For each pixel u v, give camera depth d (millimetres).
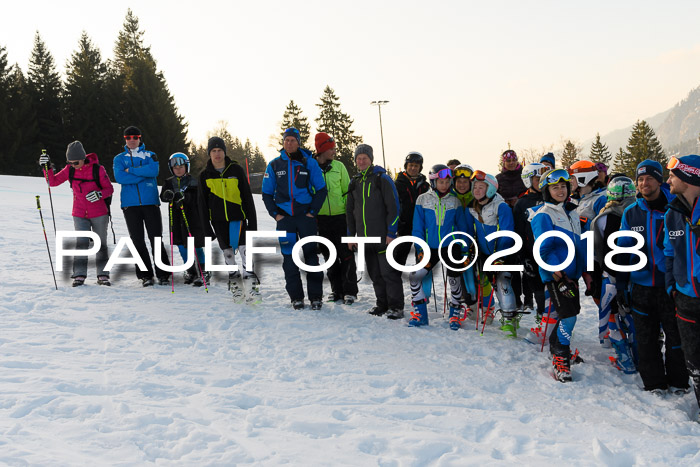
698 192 3193
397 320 5750
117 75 52156
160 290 6648
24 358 4016
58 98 50750
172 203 6988
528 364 4492
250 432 3010
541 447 2973
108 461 2578
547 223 4297
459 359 4535
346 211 6199
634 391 3906
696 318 3305
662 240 3705
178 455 2715
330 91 67688
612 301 4328
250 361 4340
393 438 3021
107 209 6719
